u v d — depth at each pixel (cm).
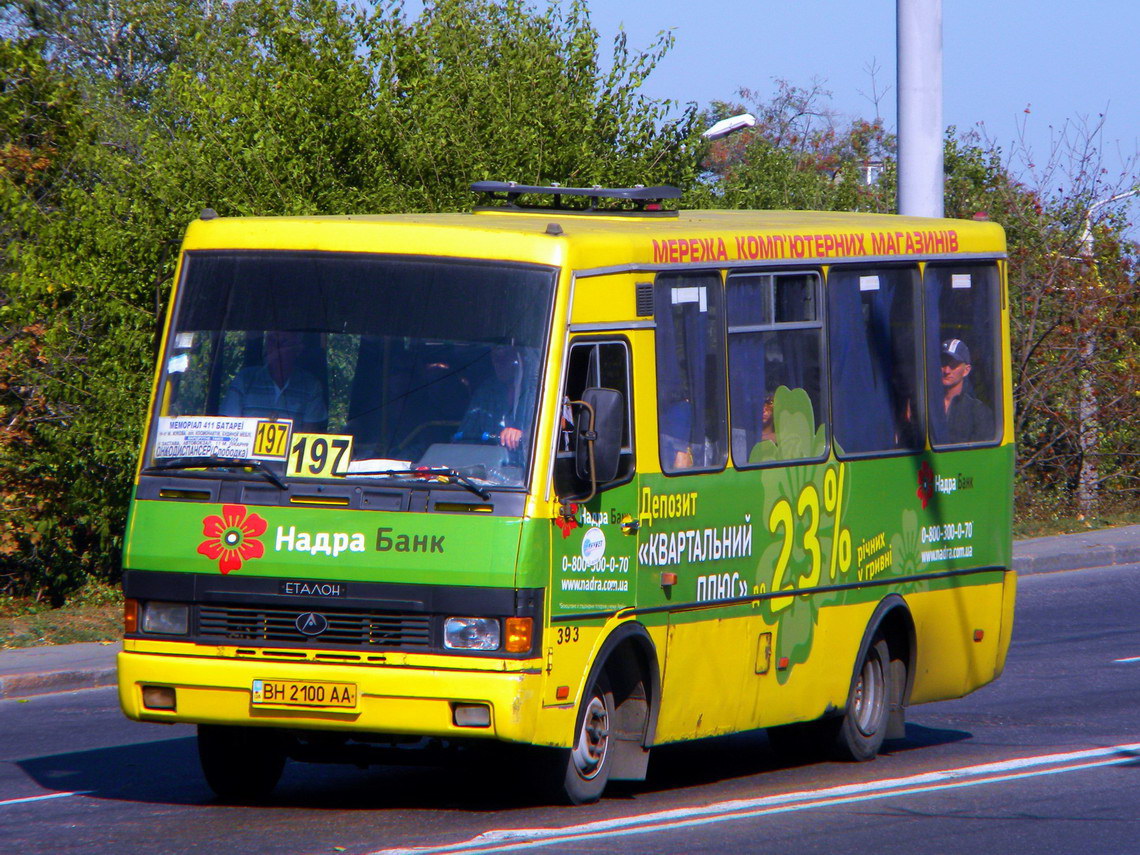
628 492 2981
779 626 3388
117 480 6438
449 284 2889
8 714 4416
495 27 7144
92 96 11038
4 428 6153
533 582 2725
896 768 3622
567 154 6775
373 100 6638
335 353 2881
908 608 3778
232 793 3125
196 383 2923
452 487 2748
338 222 2981
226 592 2775
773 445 3381
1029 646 5628
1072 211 9069
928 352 3866
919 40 6462
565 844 2672
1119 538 8256
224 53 7119
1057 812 3038
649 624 3033
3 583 6594
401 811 2988
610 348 2977
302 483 2792
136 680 2798
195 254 3009
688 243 3203
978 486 4000
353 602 2731
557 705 2789
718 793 3272
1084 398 9106
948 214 9356
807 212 4141
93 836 2772
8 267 6272
